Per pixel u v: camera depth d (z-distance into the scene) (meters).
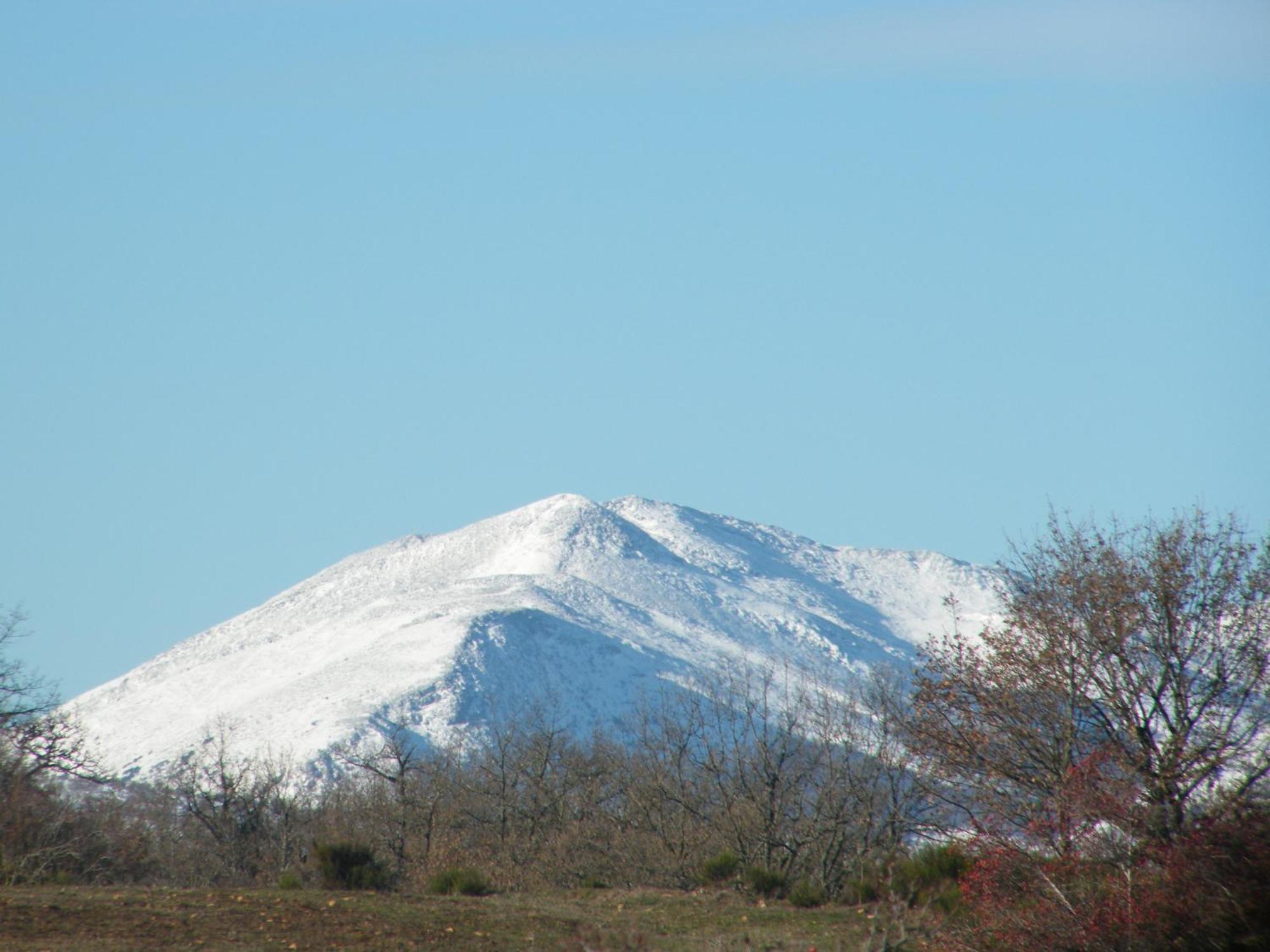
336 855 132.75
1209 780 82.19
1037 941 72.56
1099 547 93.25
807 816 141.25
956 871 103.50
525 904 110.31
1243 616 87.75
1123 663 88.00
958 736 93.06
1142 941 68.94
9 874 120.94
